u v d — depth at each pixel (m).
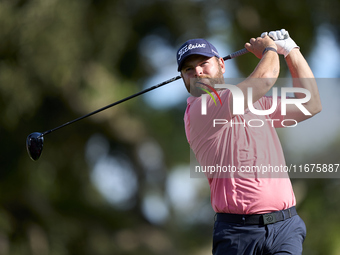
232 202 12.58
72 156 46.19
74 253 44.16
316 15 38.88
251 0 39.91
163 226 51.28
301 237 12.70
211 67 13.33
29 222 42.91
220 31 42.25
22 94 37.16
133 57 44.56
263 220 12.45
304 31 38.75
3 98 37.78
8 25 36.31
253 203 12.45
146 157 48.53
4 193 42.28
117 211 49.25
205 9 42.12
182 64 13.45
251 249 12.51
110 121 43.44
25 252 41.38
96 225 46.47
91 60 39.59
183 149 47.22
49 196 45.81
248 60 40.03
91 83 39.81
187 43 13.38
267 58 12.82
